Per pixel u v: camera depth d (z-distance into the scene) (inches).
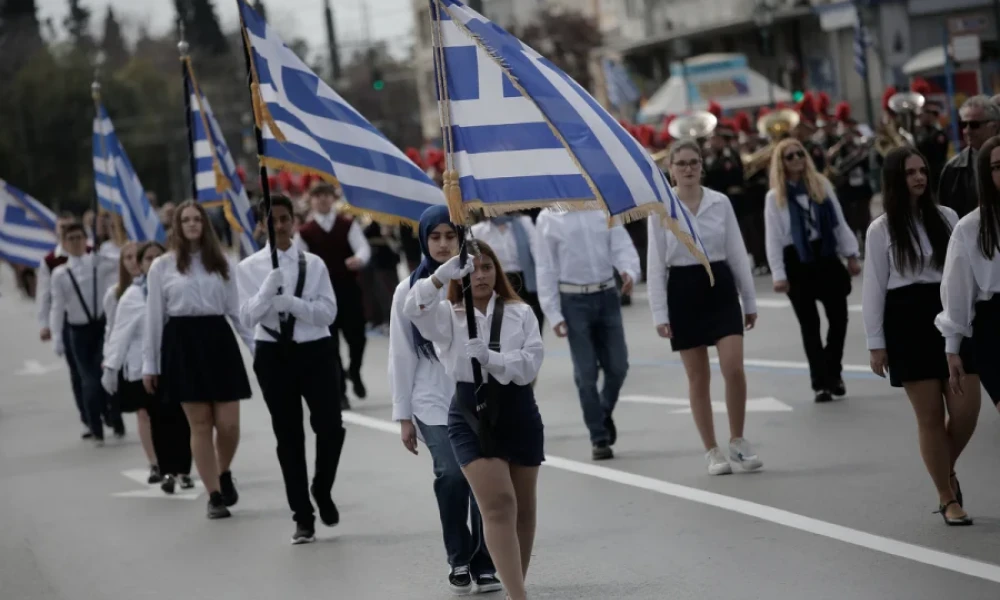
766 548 772.0
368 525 928.3
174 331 968.9
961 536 753.0
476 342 644.1
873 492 872.9
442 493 738.2
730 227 971.3
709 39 5708.7
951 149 3048.7
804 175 1197.7
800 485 912.3
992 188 700.0
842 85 4936.0
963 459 934.4
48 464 1337.4
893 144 2274.9
